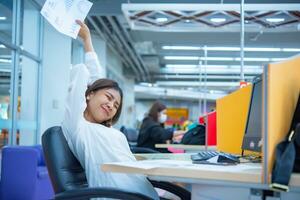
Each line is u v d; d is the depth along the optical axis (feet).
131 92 45.24
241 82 7.79
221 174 3.29
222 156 4.51
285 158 3.12
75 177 4.42
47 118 19.15
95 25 22.97
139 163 3.91
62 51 19.83
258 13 11.53
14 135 15.81
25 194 11.24
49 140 4.34
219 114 8.29
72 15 4.78
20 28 16.55
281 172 3.08
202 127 12.00
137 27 13.75
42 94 19.17
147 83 51.24
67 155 4.45
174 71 41.39
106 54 30.32
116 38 26.99
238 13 11.54
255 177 3.20
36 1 17.90
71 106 4.84
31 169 11.34
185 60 35.86
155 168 3.51
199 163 4.11
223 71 38.86
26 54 17.21
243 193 3.53
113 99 5.37
